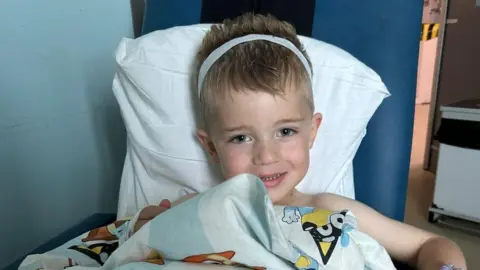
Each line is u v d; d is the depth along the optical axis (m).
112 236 0.74
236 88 0.69
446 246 0.74
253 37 0.76
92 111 1.18
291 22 0.95
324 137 0.87
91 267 0.61
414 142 2.84
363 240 0.66
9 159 0.98
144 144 0.89
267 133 0.70
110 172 1.27
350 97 0.85
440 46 2.27
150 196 0.93
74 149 1.14
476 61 2.09
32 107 1.01
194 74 0.85
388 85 0.90
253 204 0.50
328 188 0.88
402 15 0.89
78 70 1.13
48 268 0.63
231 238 0.50
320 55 0.86
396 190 0.91
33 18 0.99
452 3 2.19
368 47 0.91
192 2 1.01
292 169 0.73
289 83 0.71
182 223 0.53
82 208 1.19
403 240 0.78
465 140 1.61
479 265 1.43
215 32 0.80
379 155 0.91
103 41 1.19
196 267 0.52
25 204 1.03
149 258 0.55
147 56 0.85
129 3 1.24
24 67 0.99
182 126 0.87
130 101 0.88
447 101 2.26
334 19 0.93
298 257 0.55
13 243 1.00
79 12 1.11
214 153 0.82
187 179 0.89
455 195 1.68
